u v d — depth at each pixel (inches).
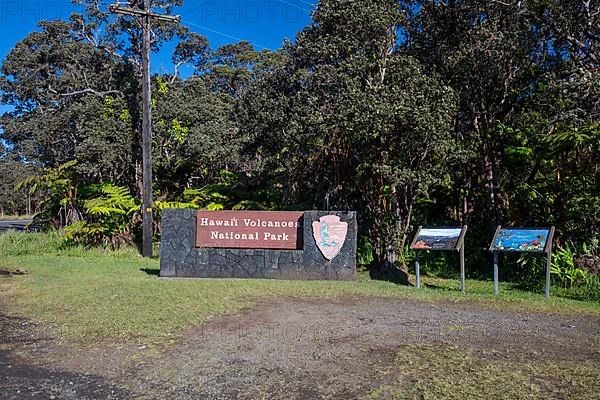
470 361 225.8
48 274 476.4
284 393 193.8
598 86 451.8
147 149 629.3
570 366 219.1
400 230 491.5
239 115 605.3
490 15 531.8
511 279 479.5
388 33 502.3
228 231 466.9
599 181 476.7
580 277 413.4
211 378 209.5
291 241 461.4
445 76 538.9
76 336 269.1
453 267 532.4
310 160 579.8
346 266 454.3
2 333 277.3
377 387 197.9
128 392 197.8
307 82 528.7
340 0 492.4
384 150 459.5
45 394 196.9
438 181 464.1
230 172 833.5
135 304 335.3
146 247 626.5
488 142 550.3
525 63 528.1
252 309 326.6
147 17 626.8
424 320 300.8
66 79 1076.5
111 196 705.0
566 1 506.3
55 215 875.4
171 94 805.2
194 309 322.0
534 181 542.0
